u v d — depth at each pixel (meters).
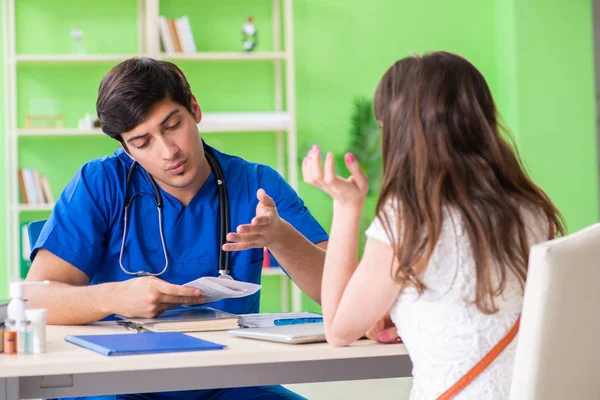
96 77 4.83
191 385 1.35
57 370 1.27
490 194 1.24
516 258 1.24
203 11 4.90
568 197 5.06
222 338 1.50
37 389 1.29
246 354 1.33
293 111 4.67
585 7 5.03
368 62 5.05
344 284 1.36
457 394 1.23
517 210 1.26
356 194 1.35
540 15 5.00
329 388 3.69
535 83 5.02
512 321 1.24
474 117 1.27
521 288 1.26
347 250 1.36
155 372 1.33
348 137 5.04
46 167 4.80
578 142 5.06
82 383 1.31
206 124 4.59
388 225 1.25
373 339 1.43
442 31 5.12
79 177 2.06
